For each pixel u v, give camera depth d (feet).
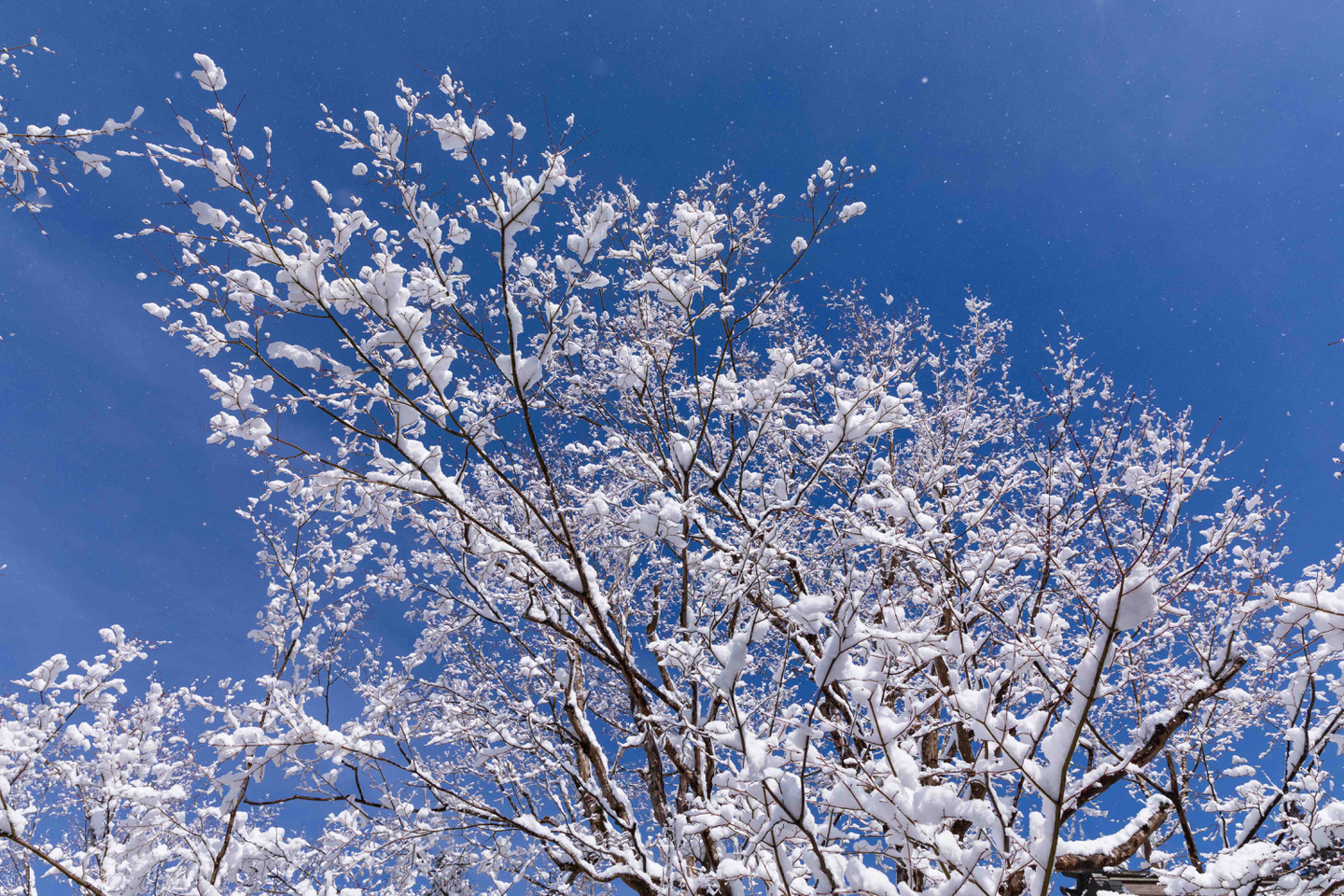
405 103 9.88
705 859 12.78
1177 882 11.75
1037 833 7.55
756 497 19.70
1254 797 15.19
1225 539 13.94
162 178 9.01
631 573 21.98
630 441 17.61
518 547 12.16
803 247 17.95
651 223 18.79
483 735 20.53
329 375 10.09
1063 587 13.83
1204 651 15.34
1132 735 14.16
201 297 9.45
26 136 10.50
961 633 9.57
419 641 18.40
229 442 10.02
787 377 14.15
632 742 19.48
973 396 23.90
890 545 12.22
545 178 10.18
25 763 16.75
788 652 12.78
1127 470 15.23
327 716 17.48
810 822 8.14
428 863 18.58
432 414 10.94
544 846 18.49
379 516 11.60
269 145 8.96
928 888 8.61
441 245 10.55
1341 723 14.17
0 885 19.39
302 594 20.45
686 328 15.67
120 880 16.37
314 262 9.27
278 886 17.35
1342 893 11.60
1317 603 8.87
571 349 12.03
